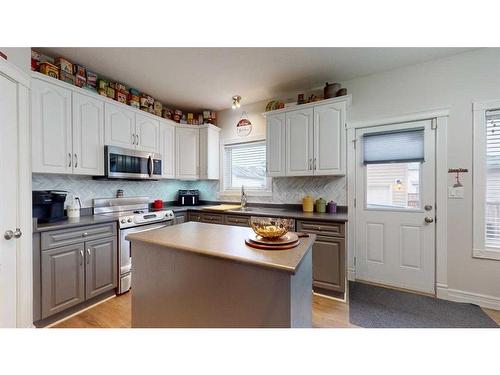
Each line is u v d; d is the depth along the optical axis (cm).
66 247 194
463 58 224
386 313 206
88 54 218
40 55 212
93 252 215
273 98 335
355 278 280
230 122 379
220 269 120
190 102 351
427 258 242
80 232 205
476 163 220
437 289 237
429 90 239
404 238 254
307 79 276
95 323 190
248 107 361
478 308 212
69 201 248
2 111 145
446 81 231
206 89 303
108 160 249
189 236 148
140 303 149
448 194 232
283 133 294
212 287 123
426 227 243
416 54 226
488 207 217
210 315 123
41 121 196
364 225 276
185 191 402
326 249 235
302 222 248
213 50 214
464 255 225
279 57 228
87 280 210
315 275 240
